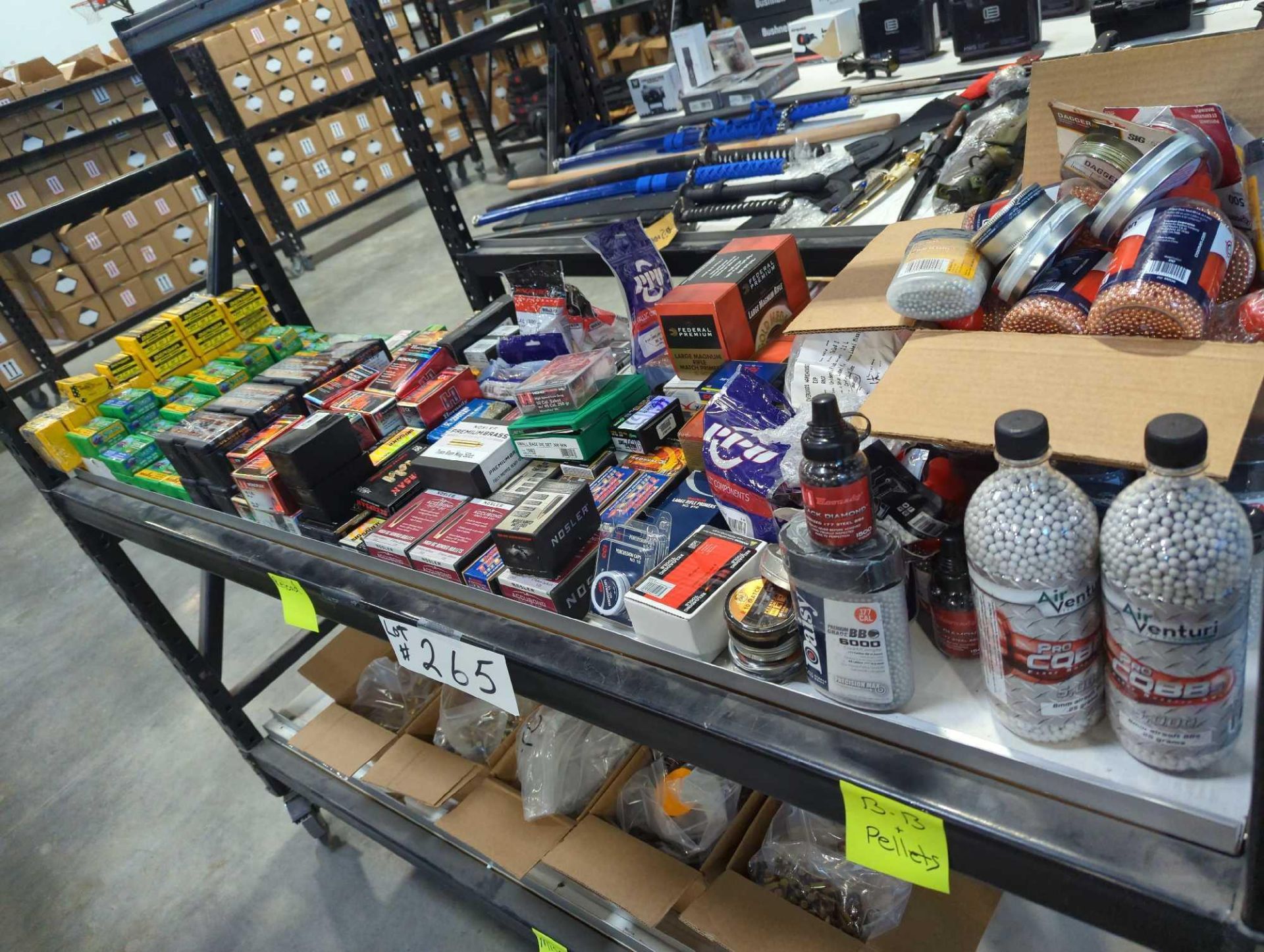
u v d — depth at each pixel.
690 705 0.85
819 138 2.01
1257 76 0.86
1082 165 0.83
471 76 6.03
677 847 1.36
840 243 1.39
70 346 4.98
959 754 0.70
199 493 1.50
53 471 1.76
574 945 1.39
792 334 0.98
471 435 1.31
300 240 5.79
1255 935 0.54
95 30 7.19
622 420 1.18
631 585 0.96
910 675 0.72
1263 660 0.46
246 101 5.77
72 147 5.10
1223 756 0.60
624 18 5.94
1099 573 0.58
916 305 0.81
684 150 2.32
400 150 6.73
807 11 2.98
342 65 6.25
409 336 1.74
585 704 0.96
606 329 1.47
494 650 1.02
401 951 1.77
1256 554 0.66
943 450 0.80
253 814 2.20
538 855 1.38
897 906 1.18
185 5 1.58
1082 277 0.79
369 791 1.78
